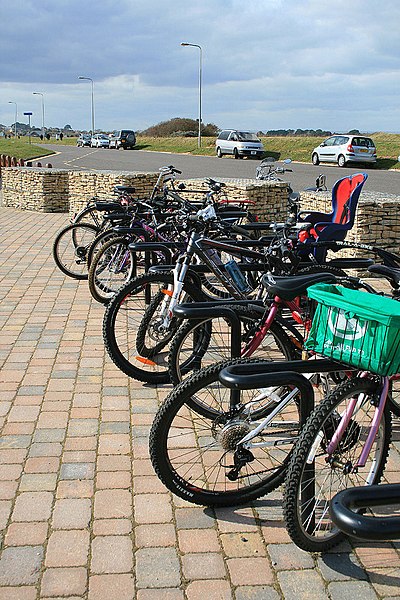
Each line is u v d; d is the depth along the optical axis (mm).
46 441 3871
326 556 2922
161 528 3084
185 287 4715
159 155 42281
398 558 2922
